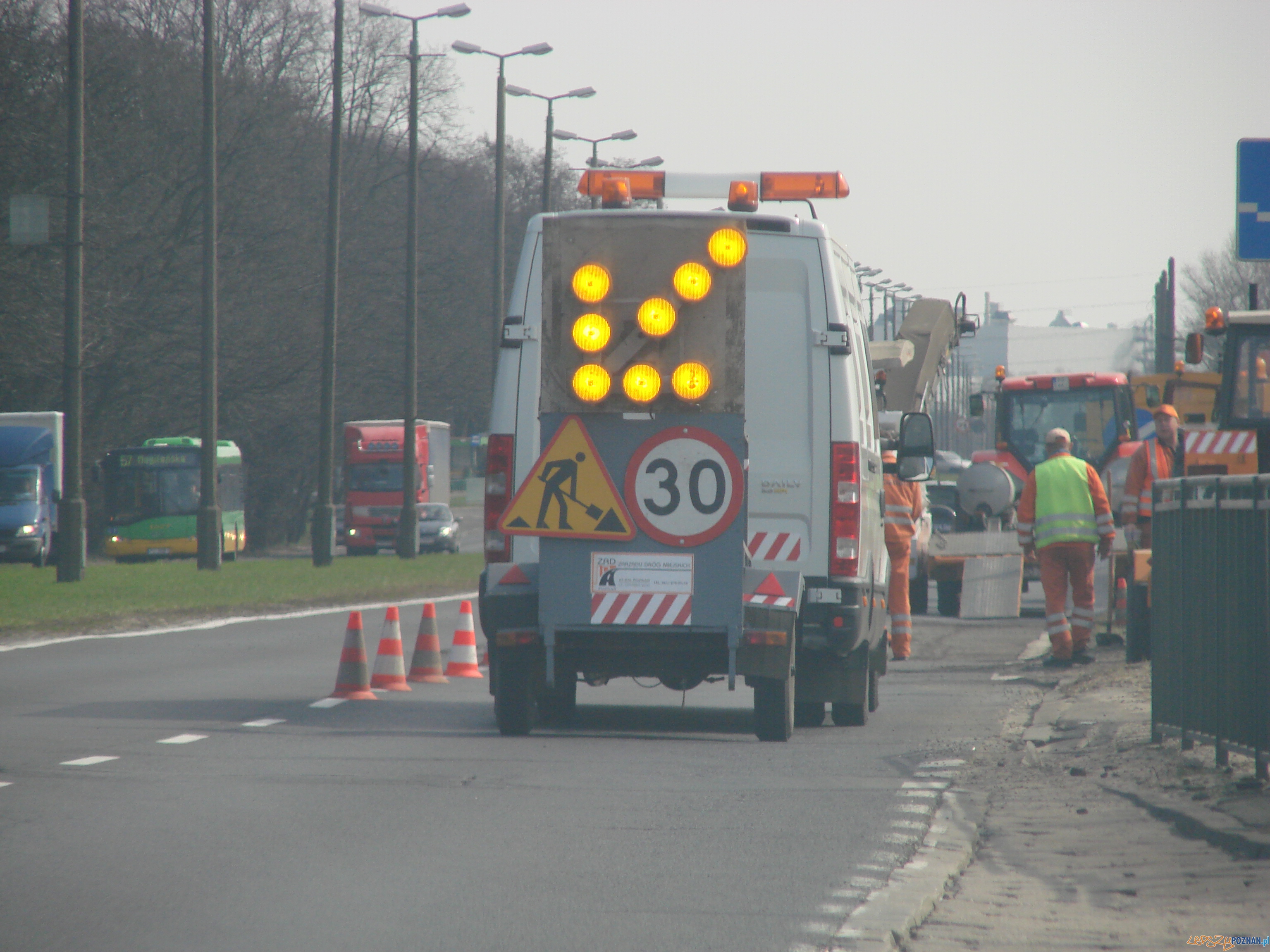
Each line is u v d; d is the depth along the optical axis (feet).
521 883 86.99
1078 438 390.21
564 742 144.46
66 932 76.02
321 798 112.27
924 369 377.09
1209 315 172.96
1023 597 393.29
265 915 79.61
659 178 157.17
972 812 108.47
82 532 418.10
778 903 82.53
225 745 139.23
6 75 570.87
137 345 653.30
